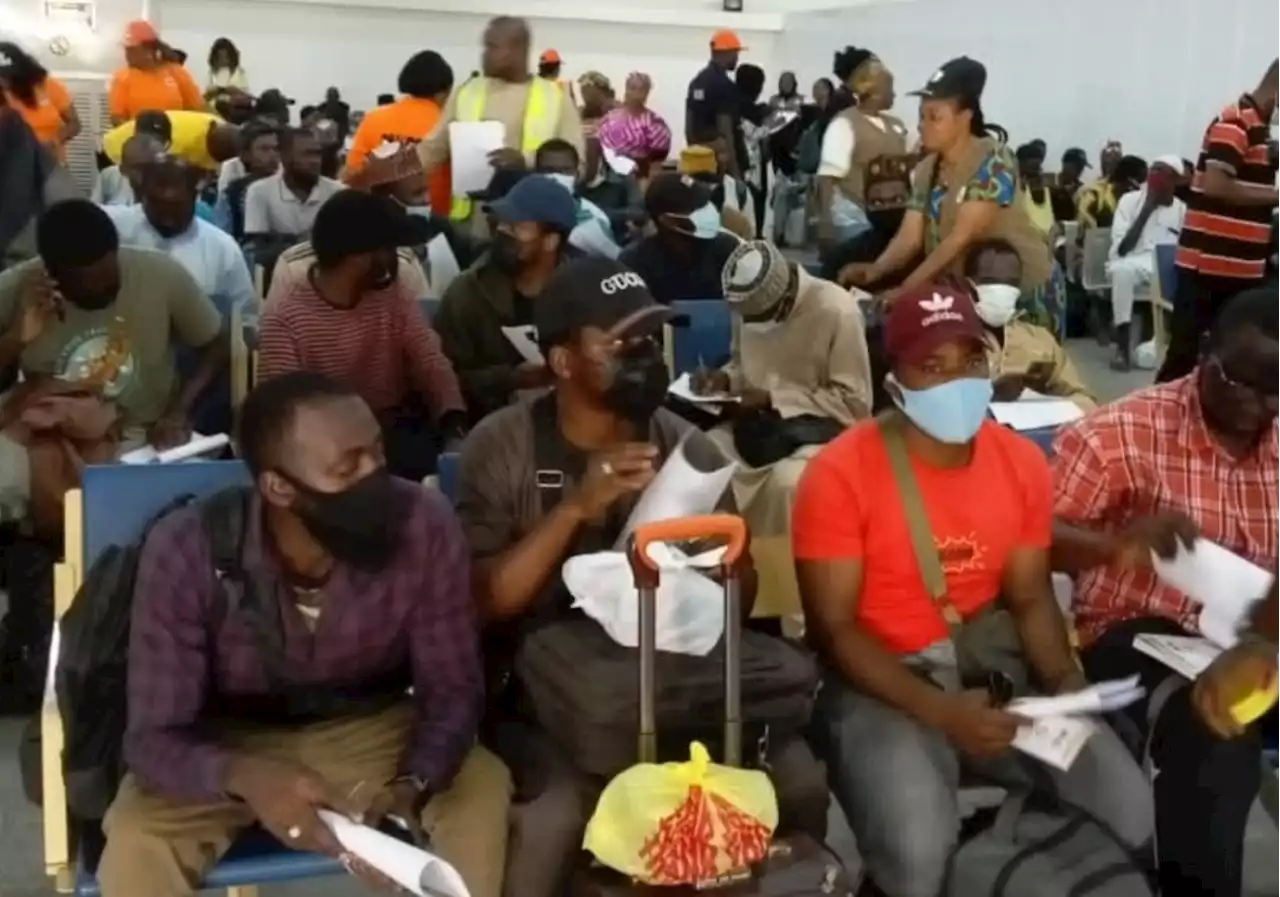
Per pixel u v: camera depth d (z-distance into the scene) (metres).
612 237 5.96
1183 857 2.36
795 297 3.82
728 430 3.79
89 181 11.32
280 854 2.15
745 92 12.52
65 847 2.15
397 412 3.72
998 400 3.87
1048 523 2.51
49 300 3.50
